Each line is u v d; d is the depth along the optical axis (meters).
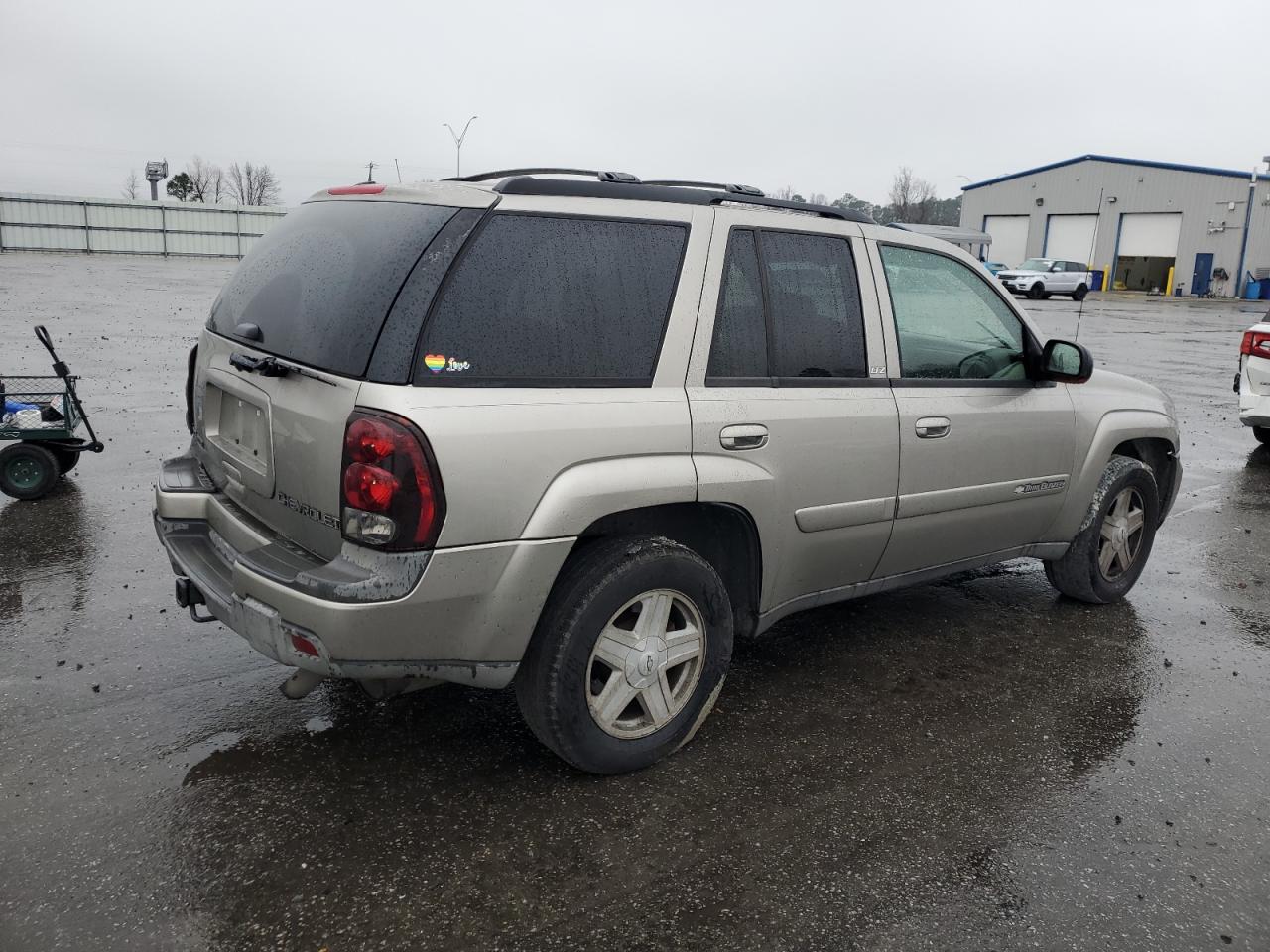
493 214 2.90
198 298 21.72
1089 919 2.66
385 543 2.65
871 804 3.17
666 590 3.18
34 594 4.60
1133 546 5.20
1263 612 5.17
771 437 3.36
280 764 3.23
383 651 2.73
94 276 28.05
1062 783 3.36
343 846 2.81
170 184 70.88
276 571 2.80
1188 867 2.92
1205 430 10.75
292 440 2.90
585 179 3.20
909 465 3.84
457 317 2.77
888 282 3.85
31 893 2.56
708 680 3.39
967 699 3.98
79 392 9.81
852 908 2.65
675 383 3.16
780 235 3.52
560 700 2.99
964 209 57.09
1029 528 4.57
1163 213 48.41
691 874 2.77
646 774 3.29
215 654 4.02
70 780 3.08
